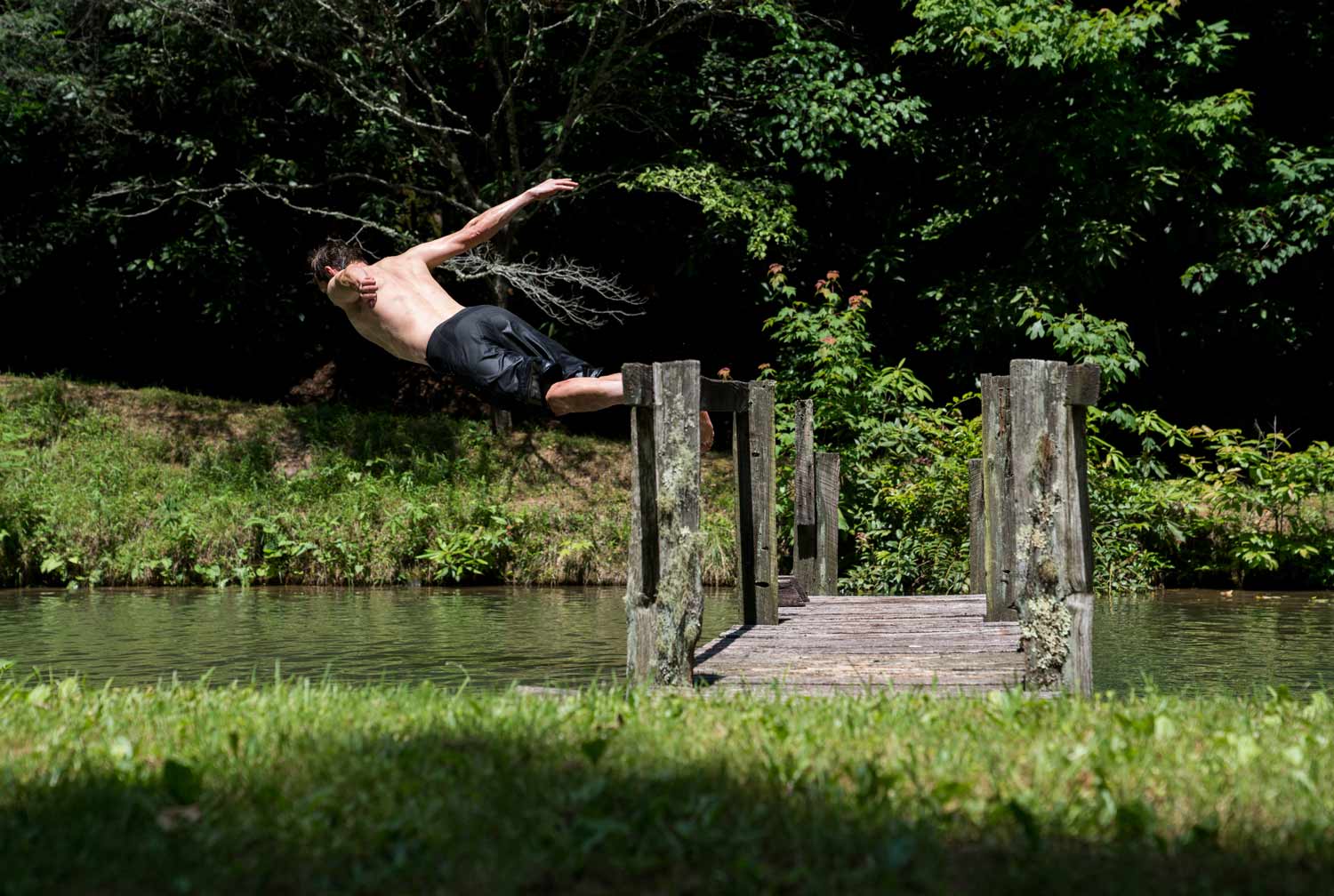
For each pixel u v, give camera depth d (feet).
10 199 64.28
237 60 59.82
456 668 26.89
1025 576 18.66
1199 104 53.16
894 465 48.83
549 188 22.48
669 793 11.53
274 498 53.06
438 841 10.30
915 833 10.42
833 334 50.37
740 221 57.88
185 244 59.82
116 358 71.61
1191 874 9.68
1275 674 25.82
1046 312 52.37
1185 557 48.44
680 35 62.85
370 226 58.65
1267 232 54.70
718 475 57.00
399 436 59.72
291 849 10.18
